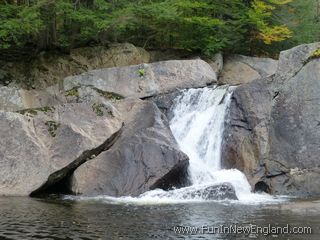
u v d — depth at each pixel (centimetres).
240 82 2058
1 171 1233
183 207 1020
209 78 1828
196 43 2125
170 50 2139
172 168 1246
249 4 2186
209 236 754
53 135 1316
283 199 1188
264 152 1382
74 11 1755
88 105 1416
